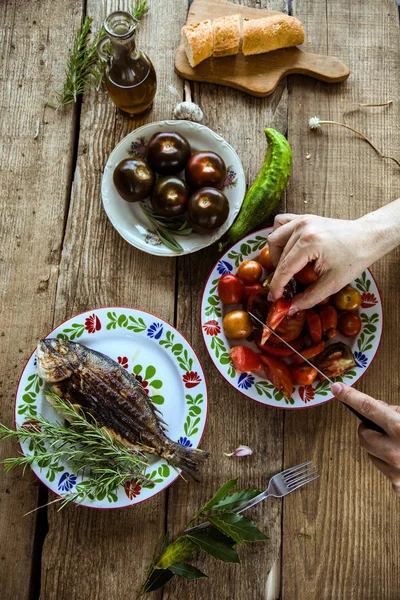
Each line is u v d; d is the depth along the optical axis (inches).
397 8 40.8
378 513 36.5
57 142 39.2
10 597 35.5
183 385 36.0
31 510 36.0
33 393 35.3
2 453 36.4
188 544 33.7
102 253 38.3
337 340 36.8
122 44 33.9
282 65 39.2
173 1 40.3
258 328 36.4
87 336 36.1
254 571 35.9
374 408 32.0
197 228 36.4
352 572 36.1
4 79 39.7
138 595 34.5
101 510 36.0
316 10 40.5
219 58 39.1
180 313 37.9
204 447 36.6
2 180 38.9
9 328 37.6
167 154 36.1
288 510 36.4
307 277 35.1
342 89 40.0
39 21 40.2
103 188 37.4
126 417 34.5
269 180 36.5
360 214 39.1
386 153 39.5
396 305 38.3
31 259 38.2
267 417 36.9
